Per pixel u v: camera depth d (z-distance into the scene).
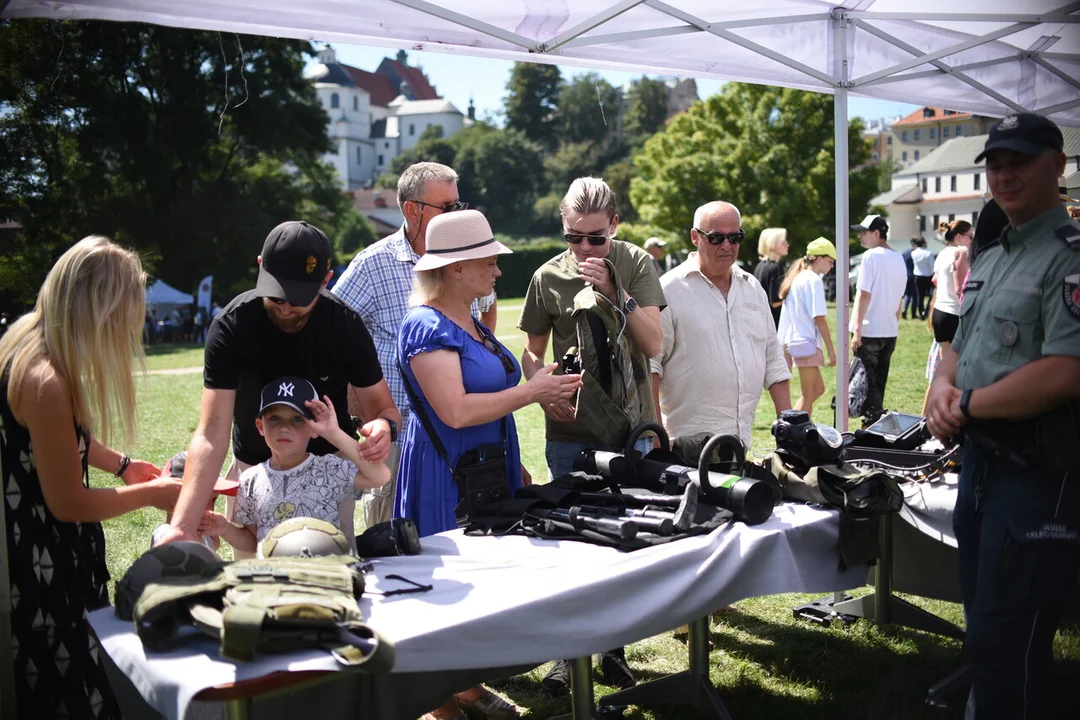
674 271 3.91
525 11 3.69
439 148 110.69
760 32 4.36
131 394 2.48
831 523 2.82
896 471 3.29
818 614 4.21
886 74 4.64
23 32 25.78
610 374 3.16
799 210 39.72
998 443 2.46
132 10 2.96
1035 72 5.48
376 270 3.63
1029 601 2.42
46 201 30.92
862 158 40.69
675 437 3.89
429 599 2.16
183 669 1.78
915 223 66.31
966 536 2.63
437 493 2.94
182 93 34.97
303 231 2.52
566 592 2.19
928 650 3.77
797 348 7.31
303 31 3.33
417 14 3.52
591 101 117.12
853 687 3.53
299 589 1.90
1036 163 2.39
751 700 3.47
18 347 2.36
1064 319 2.31
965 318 2.66
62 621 2.46
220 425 2.52
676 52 4.34
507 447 3.10
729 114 41.91
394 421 2.85
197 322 32.09
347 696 2.46
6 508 2.39
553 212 101.75
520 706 3.50
